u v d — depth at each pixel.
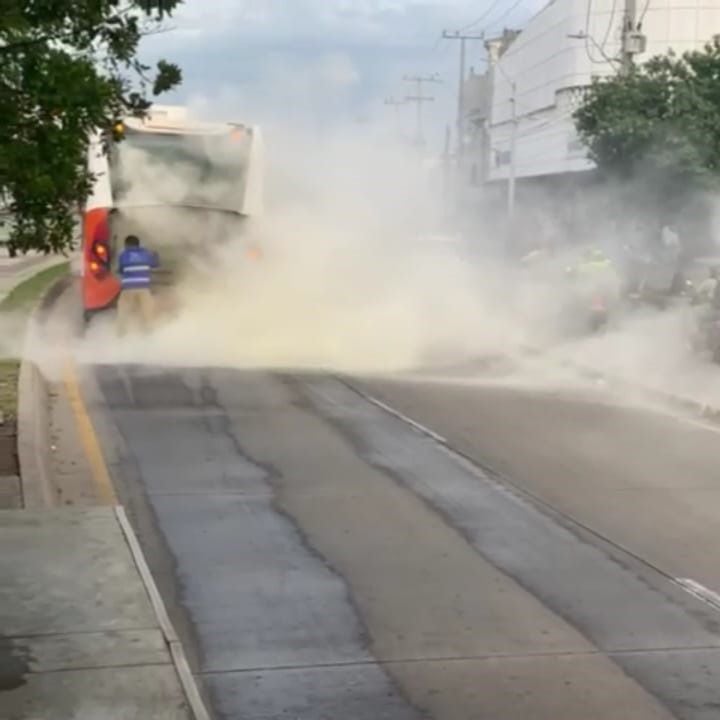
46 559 8.30
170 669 6.45
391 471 11.83
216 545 9.15
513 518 10.05
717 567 8.68
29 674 6.38
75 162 10.19
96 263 23.30
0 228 11.08
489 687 6.47
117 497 10.68
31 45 9.56
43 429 13.30
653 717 6.11
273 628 7.36
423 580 8.33
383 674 6.64
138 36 10.14
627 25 35.56
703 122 33.19
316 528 9.66
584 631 7.34
